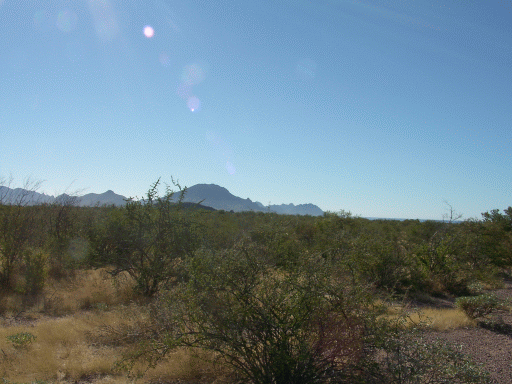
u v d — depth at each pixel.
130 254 9.24
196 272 4.15
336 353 3.80
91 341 6.07
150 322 5.58
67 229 13.92
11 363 4.97
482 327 7.41
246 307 3.78
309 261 4.29
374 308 4.16
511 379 4.77
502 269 17.00
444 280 12.14
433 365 3.69
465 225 17.56
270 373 3.79
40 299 8.89
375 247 10.61
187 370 4.79
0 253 10.06
